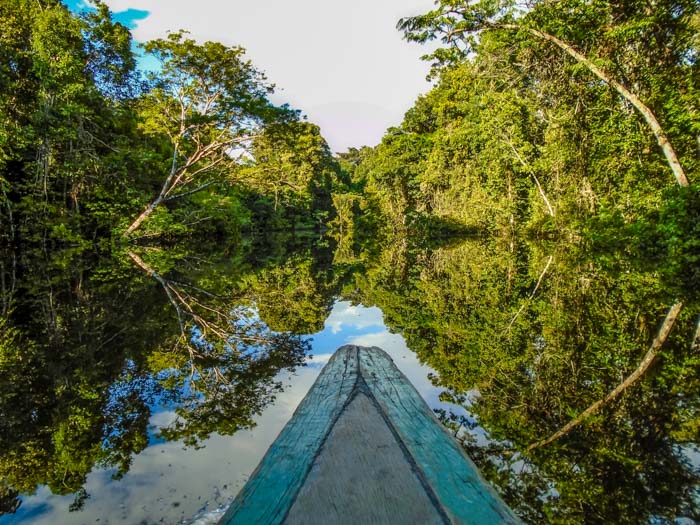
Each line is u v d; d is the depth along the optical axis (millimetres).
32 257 11164
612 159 12719
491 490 978
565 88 13719
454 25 10836
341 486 920
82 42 13273
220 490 2549
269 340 6527
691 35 9734
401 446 1062
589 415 3637
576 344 5566
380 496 891
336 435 1108
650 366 4551
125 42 14766
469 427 3541
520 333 6406
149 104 15438
